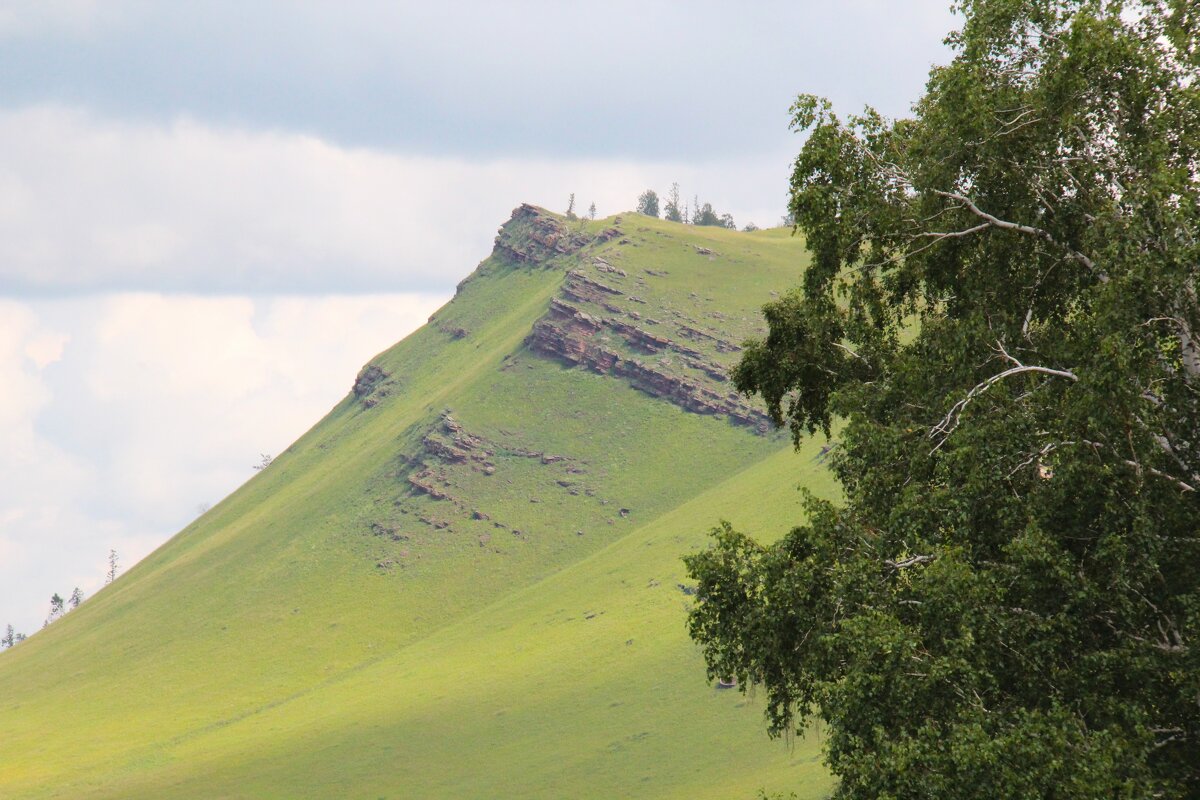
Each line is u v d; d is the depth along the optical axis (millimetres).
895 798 92688
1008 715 94688
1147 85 112250
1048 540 97938
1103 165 117500
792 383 154000
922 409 125875
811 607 116250
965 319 123688
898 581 111562
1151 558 95750
